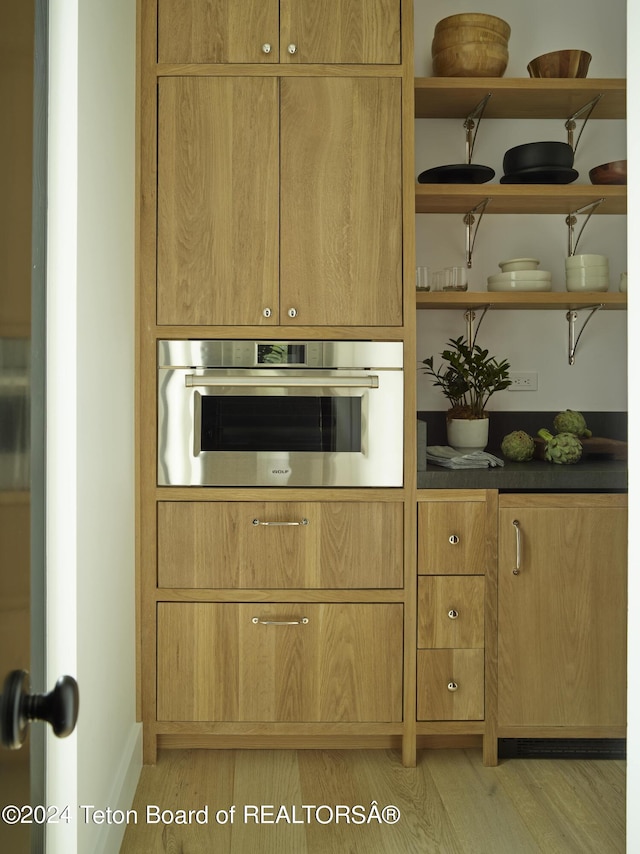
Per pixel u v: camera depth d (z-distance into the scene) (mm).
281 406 2486
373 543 2482
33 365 1560
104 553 1951
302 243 2477
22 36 841
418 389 3059
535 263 2795
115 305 2113
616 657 2492
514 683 2484
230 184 2469
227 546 2475
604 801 2266
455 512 2473
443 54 2678
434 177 2697
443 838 2064
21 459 850
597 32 3059
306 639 2484
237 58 2463
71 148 1653
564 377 3098
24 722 736
